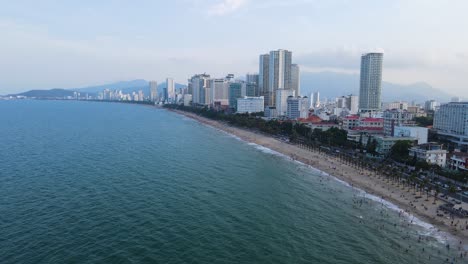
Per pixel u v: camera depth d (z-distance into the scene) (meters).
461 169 153.62
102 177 132.12
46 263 69.06
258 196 117.94
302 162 178.38
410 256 79.19
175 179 133.62
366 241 86.06
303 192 125.12
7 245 75.44
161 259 72.56
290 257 76.50
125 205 102.19
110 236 81.56
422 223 98.06
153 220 91.88
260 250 78.88
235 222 93.75
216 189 123.12
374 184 136.75
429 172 149.75
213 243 80.75
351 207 110.44
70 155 173.88
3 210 94.88
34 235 80.56
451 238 88.56
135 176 135.38
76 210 96.75
